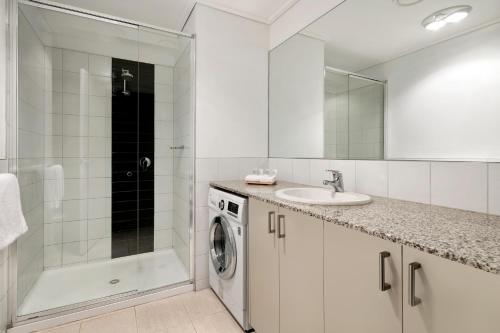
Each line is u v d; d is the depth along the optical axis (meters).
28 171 1.80
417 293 0.68
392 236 0.73
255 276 1.46
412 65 1.28
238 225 1.59
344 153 1.66
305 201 1.20
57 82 2.14
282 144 2.21
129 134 2.52
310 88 1.92
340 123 1.68
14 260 1.57
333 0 1.71
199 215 2.08
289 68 2.12
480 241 0.68
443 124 1.16
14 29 1.58
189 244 2.11
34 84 1.85
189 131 2.15
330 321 0.97
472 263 0.56
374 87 1.47
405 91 1.31
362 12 1.53
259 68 2.33
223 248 1.87
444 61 1.15
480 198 1.03
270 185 1.88
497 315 0.53
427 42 1.22
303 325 1.10
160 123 2.66
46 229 2.10
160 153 2.68
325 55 1.79
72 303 1.75
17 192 1.40
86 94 2.29
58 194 2.17
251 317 1.52
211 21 2.09
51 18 1.87
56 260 2.19
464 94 1.09
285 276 1.21
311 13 1.90
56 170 2.15
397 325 0.73
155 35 2.15
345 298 0.90
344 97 1.65
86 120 2.30
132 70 2.49
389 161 1.38
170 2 2.03
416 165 1.26
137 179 2.57
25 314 1.61
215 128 2.13
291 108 2.11
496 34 0.99
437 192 1.17
